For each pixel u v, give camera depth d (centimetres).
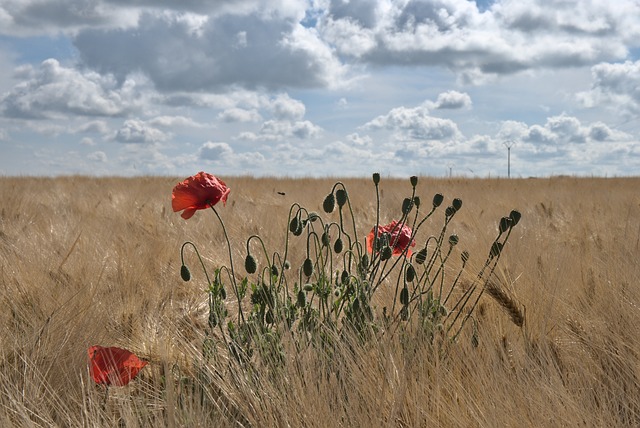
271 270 291
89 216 757
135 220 688
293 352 258
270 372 254
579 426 211
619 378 261
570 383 248
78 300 340
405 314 285
